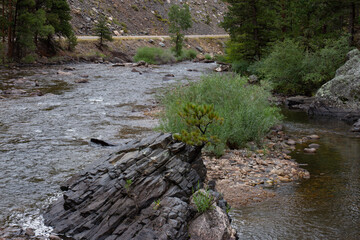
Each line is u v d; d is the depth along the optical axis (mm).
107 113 20719
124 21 95250
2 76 35844
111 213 7090
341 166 11828
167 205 7234
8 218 7758
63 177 10484
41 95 26406
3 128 16531
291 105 25719
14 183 9938
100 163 8688
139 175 7875
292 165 11867
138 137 15367
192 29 115750
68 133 15914
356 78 21781
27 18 47812
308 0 37094
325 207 8531
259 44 41750
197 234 6793
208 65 60844
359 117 20594
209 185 9078
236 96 15609
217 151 12516
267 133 16438
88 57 61906
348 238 7055
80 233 6938
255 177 10617
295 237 7125
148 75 41594
